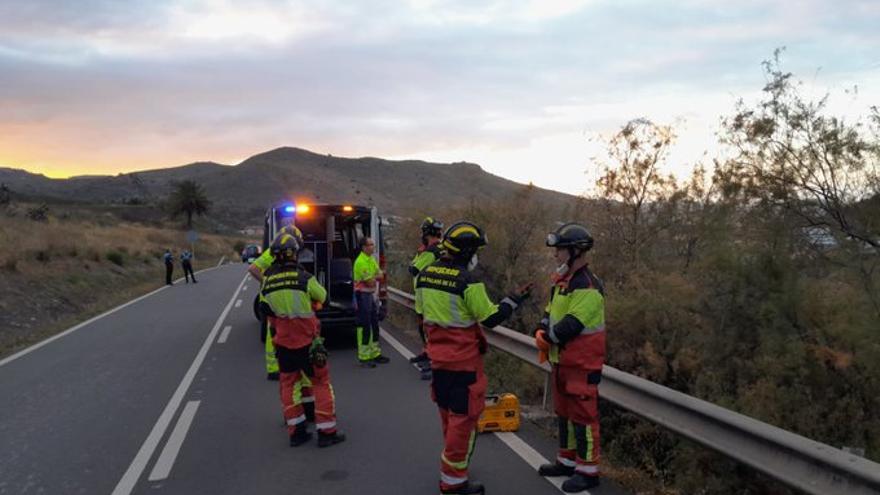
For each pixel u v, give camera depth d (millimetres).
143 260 36875
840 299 6566
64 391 8352
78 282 22531
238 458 5664
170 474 5320
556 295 4699
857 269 6812
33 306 17109
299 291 5836
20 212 46844
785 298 6680
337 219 12266
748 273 7047
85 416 7148
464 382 4508
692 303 7449
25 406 7645
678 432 4375
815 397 6031
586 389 4617
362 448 5836
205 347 11516
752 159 8086
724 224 8094
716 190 8773
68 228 38594
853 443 5562
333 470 5312
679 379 7375
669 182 12359
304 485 5004
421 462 5465
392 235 20969
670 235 11742
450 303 4453
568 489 4691
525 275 14078
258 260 8445
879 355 5773
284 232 6098
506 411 6215
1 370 9844
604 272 11523
